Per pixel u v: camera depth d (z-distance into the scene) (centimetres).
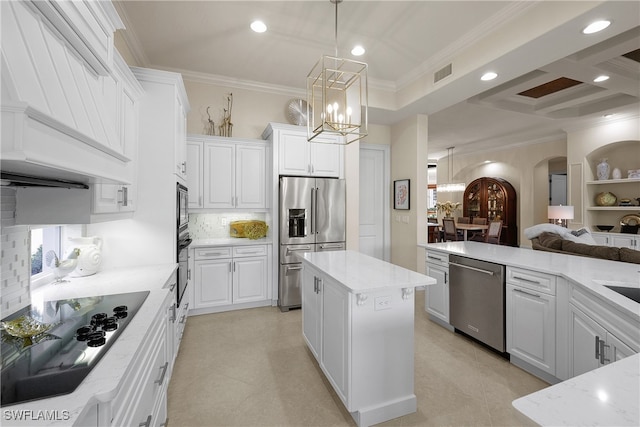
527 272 226
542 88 446
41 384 80
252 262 370
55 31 95
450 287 300
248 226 383
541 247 349
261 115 422
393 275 195
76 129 89
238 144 383
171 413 188
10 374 85
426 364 243
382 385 182
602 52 296
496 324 250
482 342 270
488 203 868
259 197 394
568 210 553
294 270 372
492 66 290
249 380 223
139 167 238
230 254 360
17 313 133
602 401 66
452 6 255
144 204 239
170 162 245
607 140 543
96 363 92
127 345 104
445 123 589
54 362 91
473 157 879
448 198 1002
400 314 185
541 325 216
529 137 700
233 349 270
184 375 228
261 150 395
